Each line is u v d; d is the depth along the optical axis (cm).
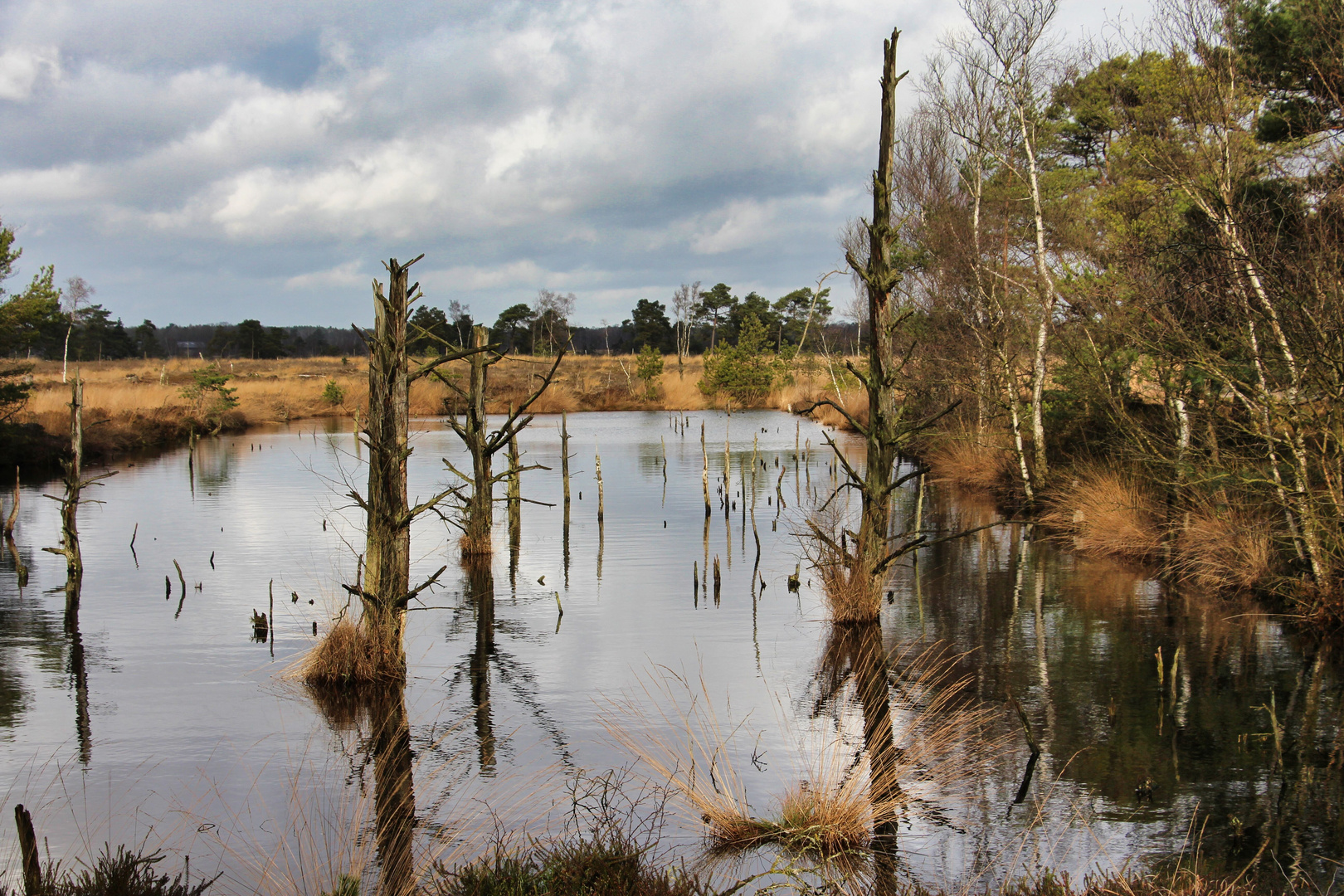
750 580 1327
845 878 485
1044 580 1255
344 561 1452
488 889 446
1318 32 1019
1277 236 980
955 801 591
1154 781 610
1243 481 1056
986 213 2173
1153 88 1159
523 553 1548
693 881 467
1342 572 960
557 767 663
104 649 980
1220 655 884
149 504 2078
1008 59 1680
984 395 1986
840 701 798
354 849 522
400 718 771
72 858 532
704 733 728
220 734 737
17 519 1888
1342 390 925
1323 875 486
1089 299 1417
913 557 1469
